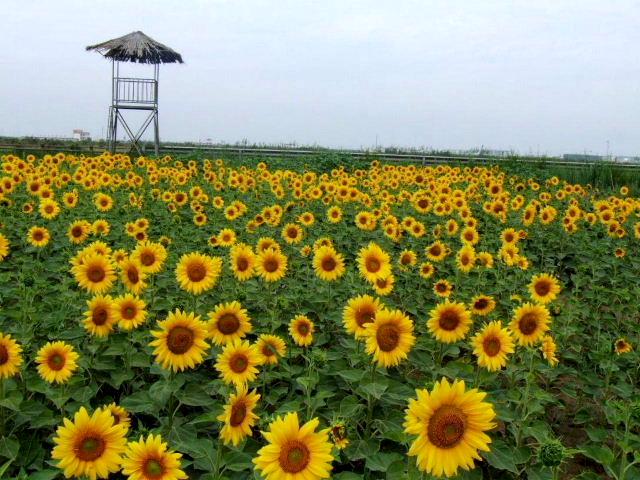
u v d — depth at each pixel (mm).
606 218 13008
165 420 4684
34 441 4453
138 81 32750
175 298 7125
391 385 4820
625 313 8477
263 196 15867
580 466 5211
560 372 6203
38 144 33312
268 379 5176
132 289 5773
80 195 14797
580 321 8109
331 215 11750
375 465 4160
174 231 11250
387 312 4211
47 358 4504
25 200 13781
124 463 3203
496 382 5785
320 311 7121
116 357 5535
